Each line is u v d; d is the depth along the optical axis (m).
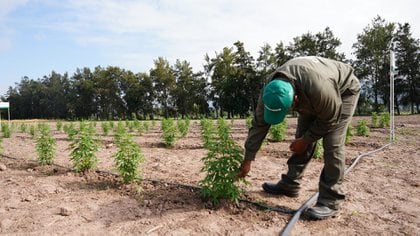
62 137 14.59
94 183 5.23
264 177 5.66
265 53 60.75
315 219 3.64
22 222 3.60
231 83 61.59
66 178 5.55
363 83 53.59
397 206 4.12
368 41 51.28
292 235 3.26
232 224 3.54
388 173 5.86
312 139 3.59
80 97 83.62
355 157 7.41
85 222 3.59
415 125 17.94
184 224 3.51
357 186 5.01
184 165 6.85
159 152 8.95
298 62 3.35
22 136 16.33
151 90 74.81
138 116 66.00
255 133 3.70
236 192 3.90
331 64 3.50
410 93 50.59
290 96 3.06
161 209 3.94
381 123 16.73
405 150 8.55
